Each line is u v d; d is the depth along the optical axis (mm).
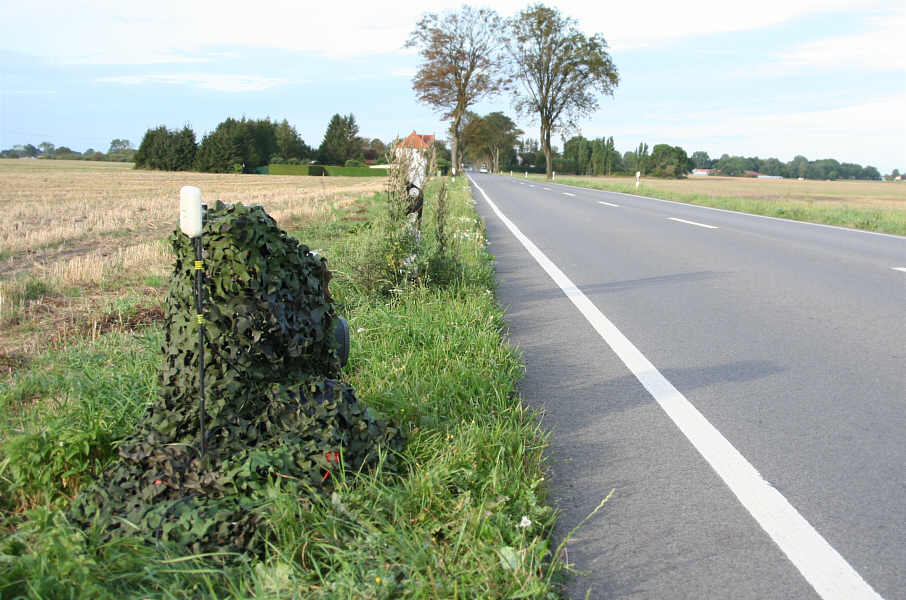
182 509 2221
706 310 6207
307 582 2074
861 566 2244
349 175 105062
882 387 4031
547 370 4445
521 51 68250
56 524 2172
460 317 5230
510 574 2098
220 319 2420
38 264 9406
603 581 2180
